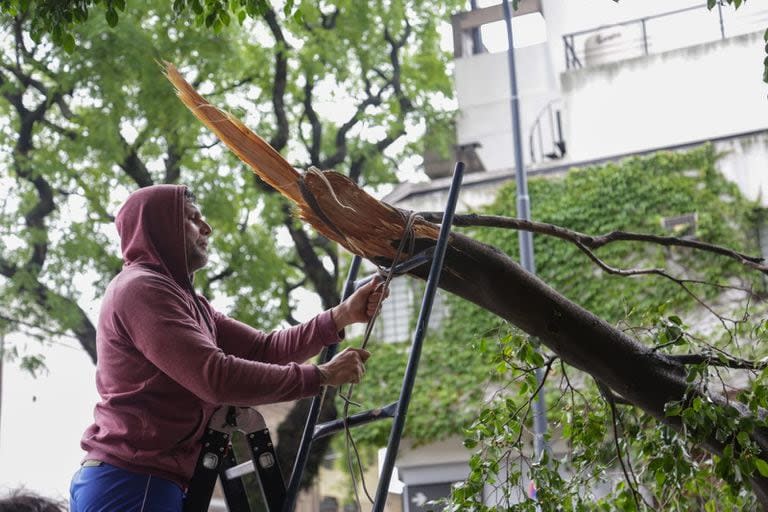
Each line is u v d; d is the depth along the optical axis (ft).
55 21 13.85
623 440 15.05
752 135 57.82
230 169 51.83
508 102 73.77
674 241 14.42
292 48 53.47
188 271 10.66
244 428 10.16
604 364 12.78
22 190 51.01
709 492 15.01
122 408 9.75
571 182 60.70
